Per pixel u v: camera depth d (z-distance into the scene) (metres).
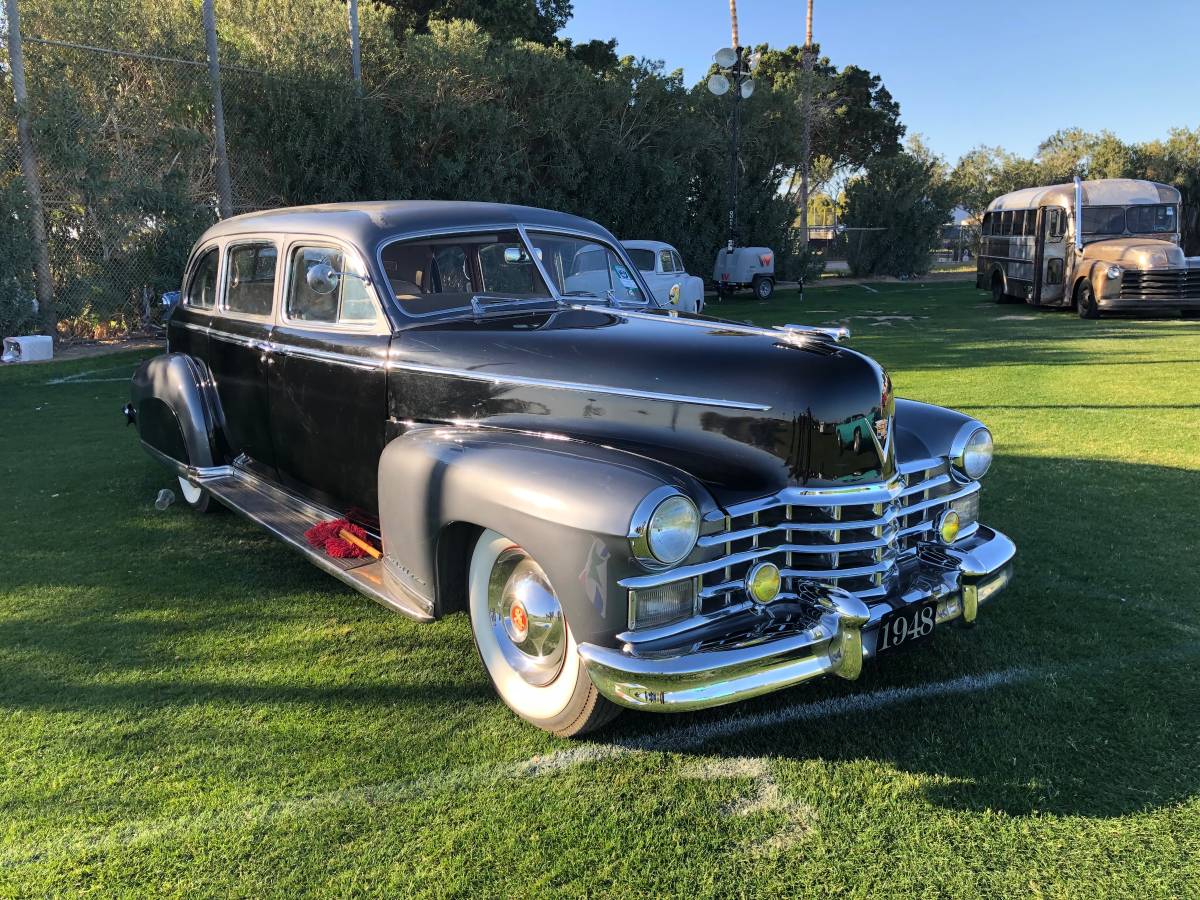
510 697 3.10
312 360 4.03
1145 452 6.65
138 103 13.84
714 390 2.99
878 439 2.95
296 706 3.21
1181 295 16.55
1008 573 3.41
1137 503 5.42
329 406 3.97
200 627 3.86
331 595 4.22
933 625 3.08
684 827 2.55
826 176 46.22
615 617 2.56
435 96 18.22
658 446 3.03
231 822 2.56
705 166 24.88
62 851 2.44
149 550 4.80
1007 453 6.66
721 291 23.81
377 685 3.37
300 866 2.38
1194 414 8.02
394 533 3.23
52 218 12.83
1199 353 12.00
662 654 2.53
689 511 2.56
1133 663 3.47
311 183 16.22
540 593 2.91
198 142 13.82
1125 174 48.78
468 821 2.57
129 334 14.12
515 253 4.05
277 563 4.63
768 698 3.29
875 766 2.83
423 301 3.76
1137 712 3.12
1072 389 9.38
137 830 2.53
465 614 4.04
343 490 4.03
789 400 2.89
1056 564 4.48
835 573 2.89
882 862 2.40
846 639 2.74
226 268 4.81
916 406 3.70
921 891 2.29
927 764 2.84
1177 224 18.28
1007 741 2.96
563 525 2.60
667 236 23.91
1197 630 3.75
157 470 6.43
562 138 20.81
